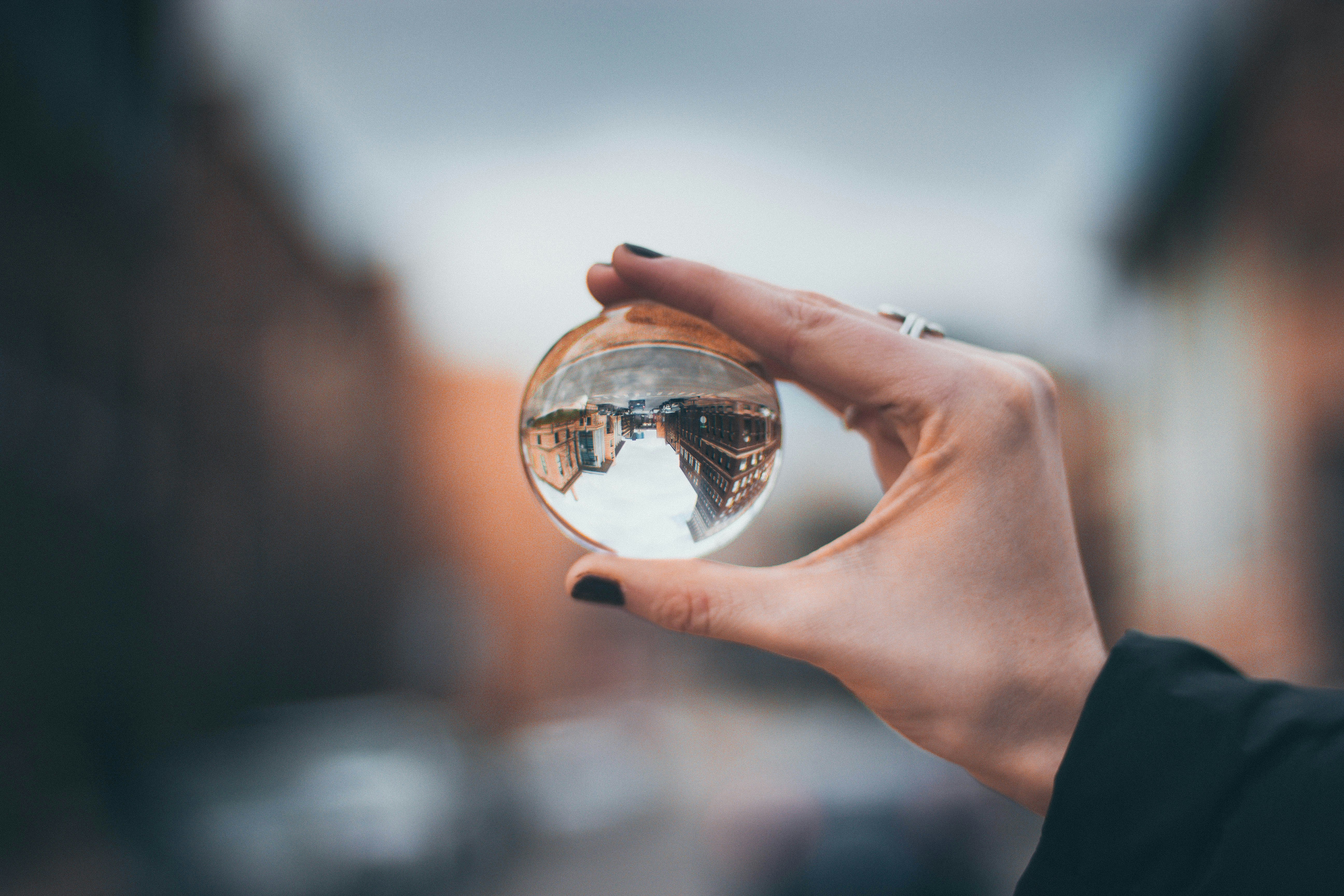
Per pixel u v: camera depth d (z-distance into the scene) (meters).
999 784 1.16
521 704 38.97
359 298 26.14
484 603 37.16
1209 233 13.36
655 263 1.33
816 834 4.86
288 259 21.11
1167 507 15.28
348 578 25.03
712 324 1.40
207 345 16.23
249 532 18.28
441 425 34.00
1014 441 1.21
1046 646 1.16
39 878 7.59
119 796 6.25
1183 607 14.11
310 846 6.21
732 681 37.44
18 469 10.49
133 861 5.77
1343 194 10.29
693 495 1.38
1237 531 11.86
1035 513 1.20
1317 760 0.91
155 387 13.98
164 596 14.01
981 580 1.18
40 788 9.89
